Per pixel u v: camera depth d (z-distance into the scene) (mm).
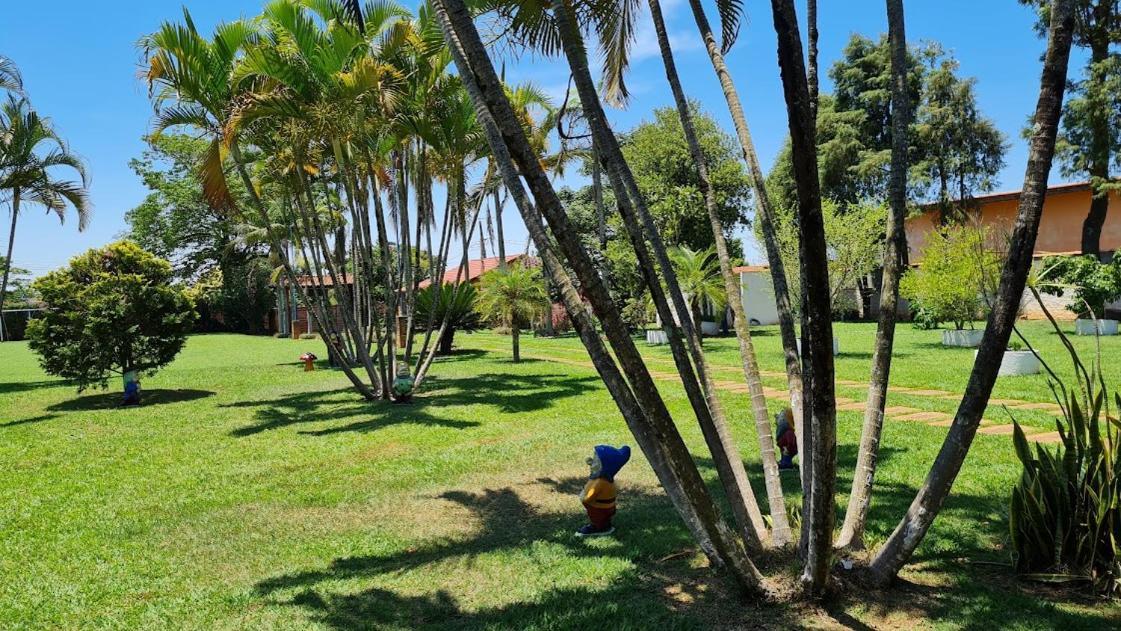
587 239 34438
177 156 42156
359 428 11156
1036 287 4871
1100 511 4359
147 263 15688
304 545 5906
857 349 20703
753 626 4059
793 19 3266
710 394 5551
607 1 5520
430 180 16297
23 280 59188
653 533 5770
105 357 14727
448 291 24094
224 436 11023
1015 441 4805
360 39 11680
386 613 4492
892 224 4734
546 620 4258
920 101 35719
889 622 4035
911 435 8898
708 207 5566
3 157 19188
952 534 5387
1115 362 14219
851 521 4832
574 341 31062
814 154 3320
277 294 43812
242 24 11859
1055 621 3967
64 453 10141
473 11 5480
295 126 12805
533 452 9086
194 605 4727
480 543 5785
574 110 8820
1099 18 24047
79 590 5055
